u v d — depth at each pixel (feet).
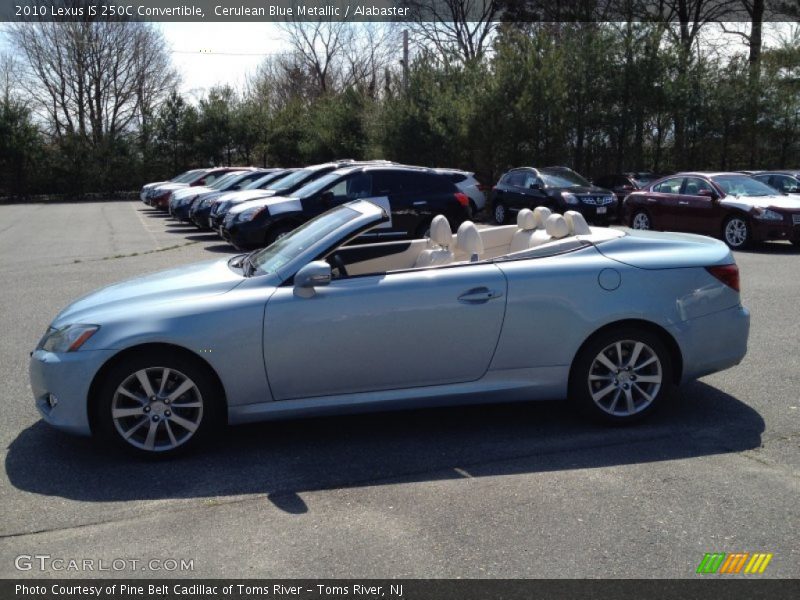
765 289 31.91
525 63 82.53
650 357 15.92
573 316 15.43
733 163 91.45
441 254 17.11
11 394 18.92
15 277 38.40
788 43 94.48
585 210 57.41
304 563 10.74
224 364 14.42
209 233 63.72
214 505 12.68
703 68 87.71
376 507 12.48
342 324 14.69
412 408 15.49
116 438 14.37
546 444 15.16
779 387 18.51
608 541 11.18
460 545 11.15
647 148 90.22
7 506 12.75
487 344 15.29
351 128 123.65
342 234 15.51
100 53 165.89
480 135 84.99
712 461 14.12
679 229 51.57
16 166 136.15
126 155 145.59
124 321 14.25
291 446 15.34
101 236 62.69
